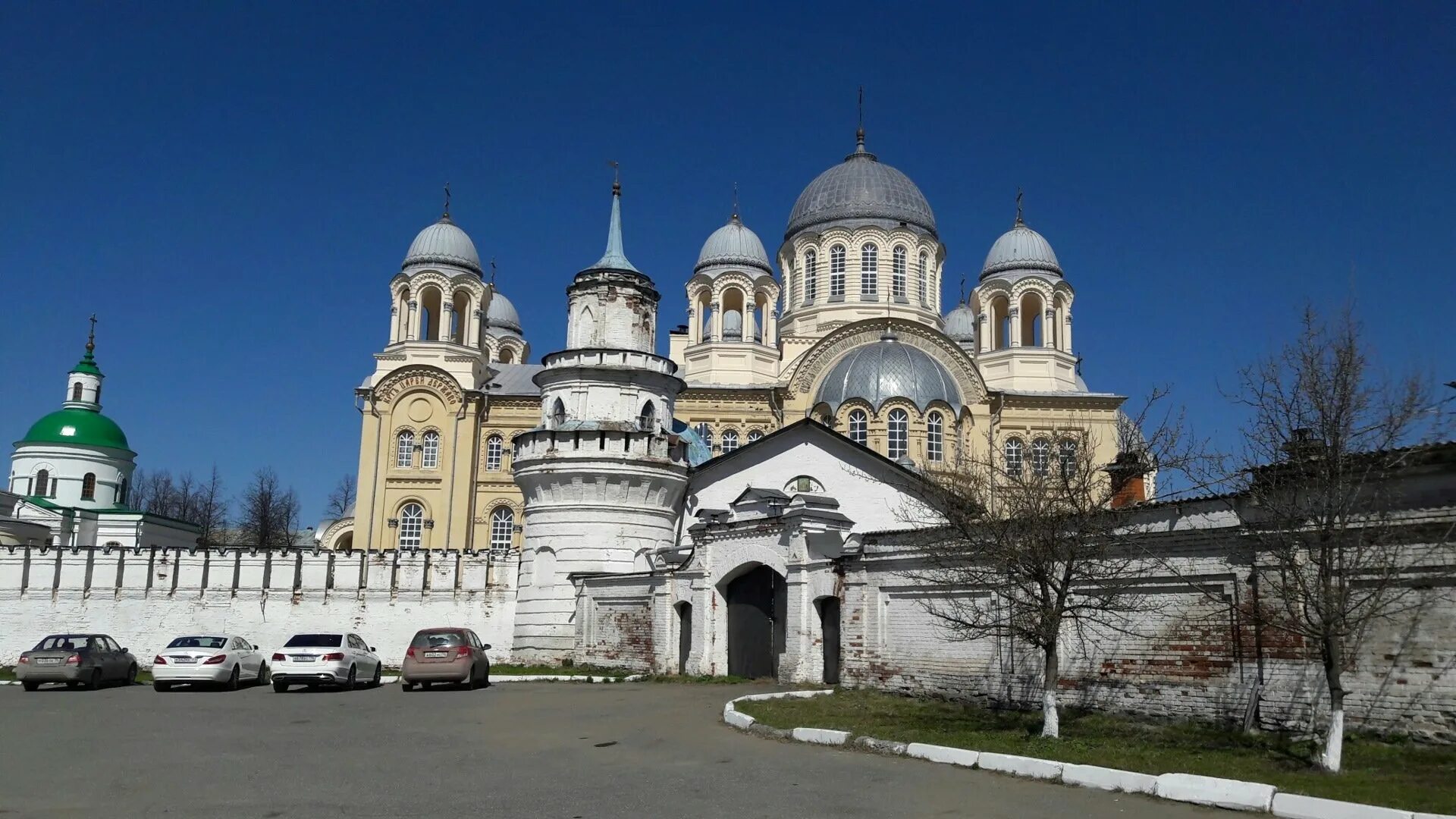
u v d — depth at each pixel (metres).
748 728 21.27
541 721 23.39
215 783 15.61
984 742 18.47
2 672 43.69
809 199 73.62
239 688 34.03
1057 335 70.50
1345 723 18.06
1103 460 65.38
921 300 70.44
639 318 47.28
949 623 25.77
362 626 46.84
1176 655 21.05
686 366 70.75
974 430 60.78
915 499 43.12
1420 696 17.20
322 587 47.25
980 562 23.34
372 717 24.48
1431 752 16.52
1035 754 17.17
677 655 37.25
